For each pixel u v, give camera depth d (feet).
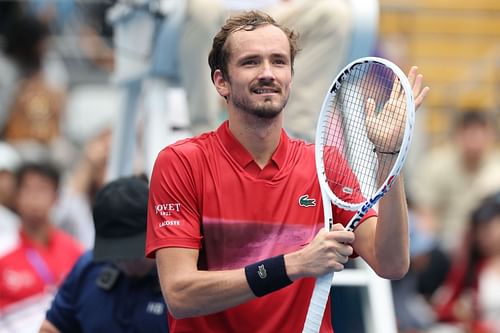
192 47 51.62
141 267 44.62
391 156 34.94
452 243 87.71
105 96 106.32
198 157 36.60
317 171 36.24
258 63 35.47
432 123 110.01
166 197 36.29
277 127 36.58
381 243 35.19
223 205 36.37
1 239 73.00
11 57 100.58
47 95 99.55
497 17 116.47
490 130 99.55
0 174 80.89
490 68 113.19
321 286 34.40
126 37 60.44
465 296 77.51
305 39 52.37
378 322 49.06
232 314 36.45
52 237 69.51
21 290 67.67
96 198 45.27
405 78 33.53
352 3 52.47
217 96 52.31
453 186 92.43
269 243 36.52
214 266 36.60
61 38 107.65
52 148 99.19
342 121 37.40
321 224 36.88
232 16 36.78
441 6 114.73
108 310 45.73
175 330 36.96
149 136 54.13
